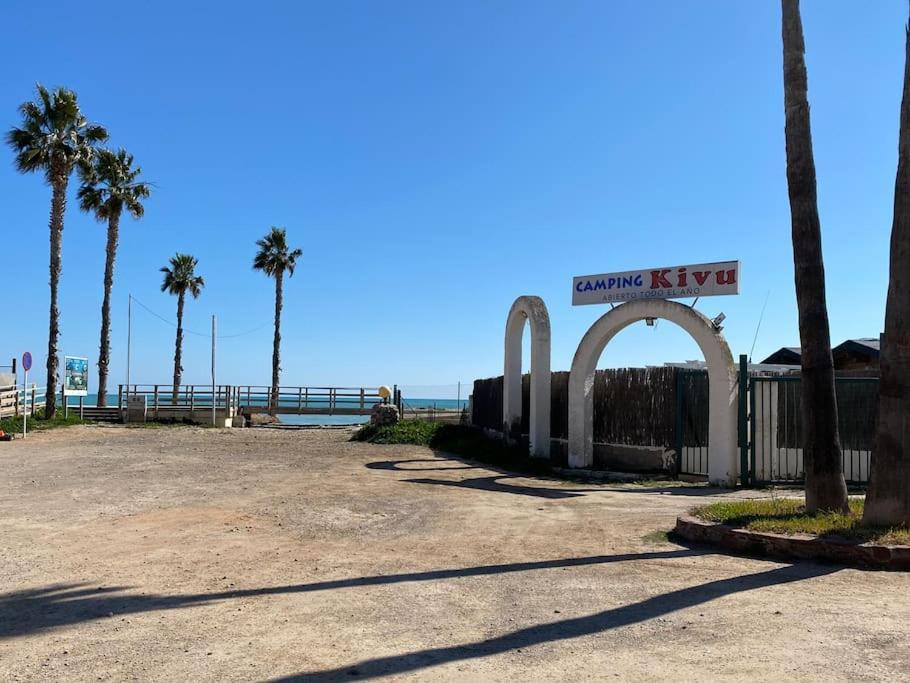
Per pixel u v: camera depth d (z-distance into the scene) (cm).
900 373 731
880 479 739
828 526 739
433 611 564
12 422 2700
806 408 839
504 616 548
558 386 1809
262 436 2594
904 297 730
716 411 1320
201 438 2448
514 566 712
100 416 3428
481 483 1400
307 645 490
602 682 416
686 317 1382
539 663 449
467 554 771
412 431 2344
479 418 2444
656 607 558
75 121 3109
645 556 744
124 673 442
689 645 472
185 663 458
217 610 570
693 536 811
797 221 842
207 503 1102
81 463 1641
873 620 511
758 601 566
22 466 1580
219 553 773
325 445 2216
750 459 1317
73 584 645
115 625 534
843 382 1291
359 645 489
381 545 821
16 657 469
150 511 1027
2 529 895
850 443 1282
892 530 711
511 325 1942
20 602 591
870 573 648
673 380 1478
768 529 750
